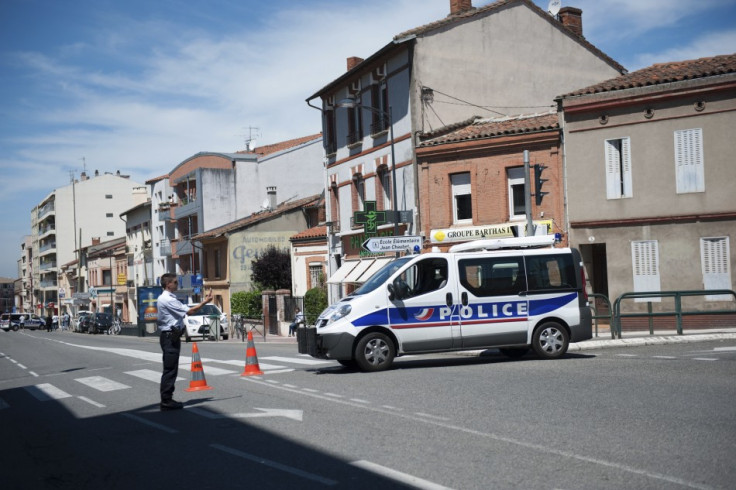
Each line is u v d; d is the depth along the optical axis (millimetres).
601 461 6273
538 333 14727
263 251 48656
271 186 55000
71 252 110312
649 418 7949
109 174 110250
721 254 21438
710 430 7258
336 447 7379
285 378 13859
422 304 14258
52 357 25703
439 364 15117
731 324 19969
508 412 8742
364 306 14031
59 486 6520
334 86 34219
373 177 31469
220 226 58531
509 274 14734
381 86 30906
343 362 14891
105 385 14641
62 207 109375
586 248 23828
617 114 22859
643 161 22453
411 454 6891
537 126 24625
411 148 28281
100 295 92125
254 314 45312
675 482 5578
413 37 28188
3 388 15898
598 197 23141
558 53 32094
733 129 21234
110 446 8219
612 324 18359
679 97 21859
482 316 14492
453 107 29094
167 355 10648
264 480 6250
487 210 25797
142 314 50812
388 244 22562
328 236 36125
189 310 10891
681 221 21922
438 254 14586
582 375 11672
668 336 17938
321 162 56406
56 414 11086
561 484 5648
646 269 22406
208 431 8734
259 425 8883
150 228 76000
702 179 21641
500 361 15031
